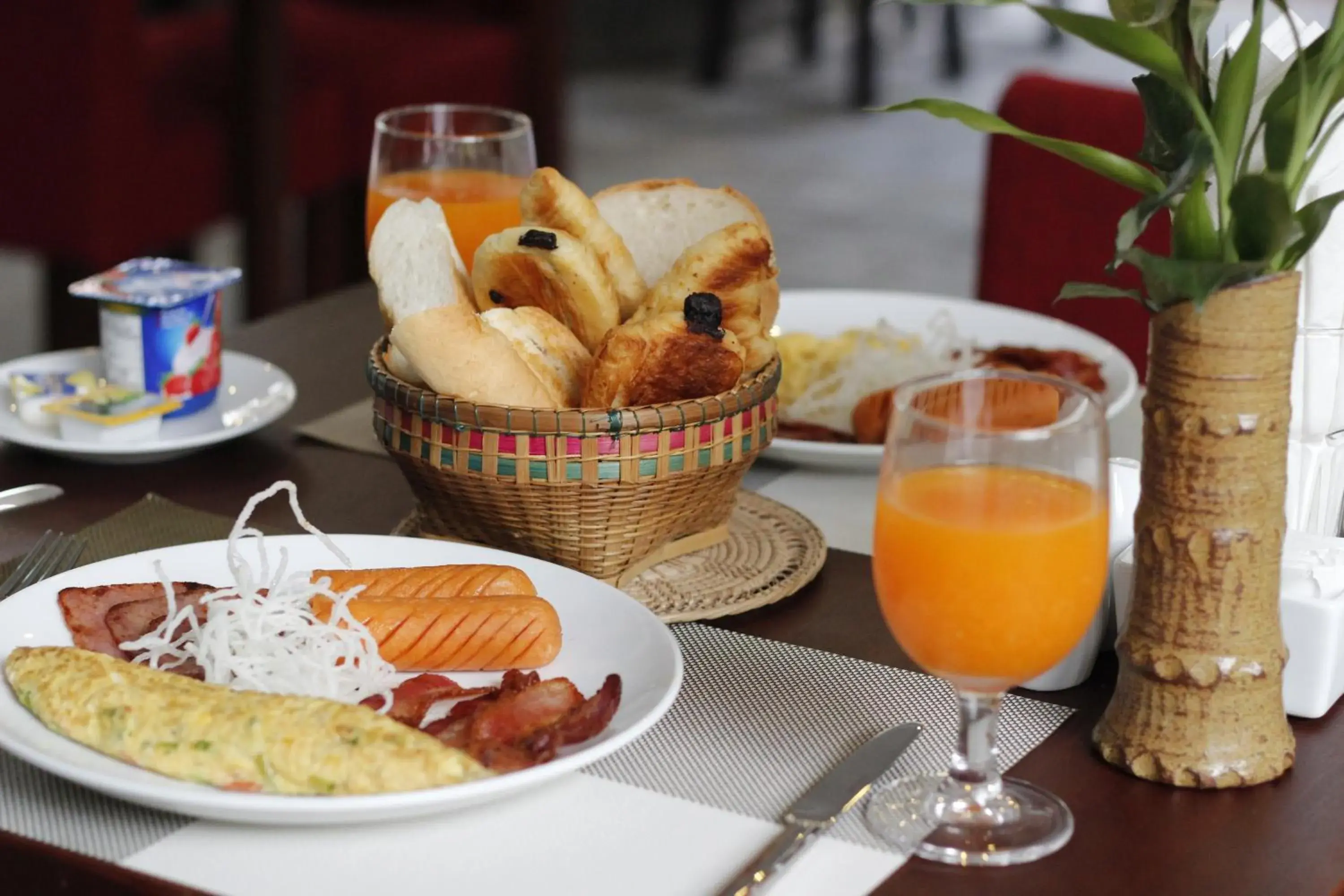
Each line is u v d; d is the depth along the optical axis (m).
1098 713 0.93
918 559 0.76
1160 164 0.85
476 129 1.50
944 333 1.47
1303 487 1.05
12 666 0.85
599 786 0.84
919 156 6.07
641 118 6.42
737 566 1.11
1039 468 0.75
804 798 0.82
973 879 0.76
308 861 0.77
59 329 3.23
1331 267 1.01
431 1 3.99
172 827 0.79
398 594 0.93
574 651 0.93
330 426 1.39
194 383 1.39
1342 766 0.87
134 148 3.12
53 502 1.22
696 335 1.03
